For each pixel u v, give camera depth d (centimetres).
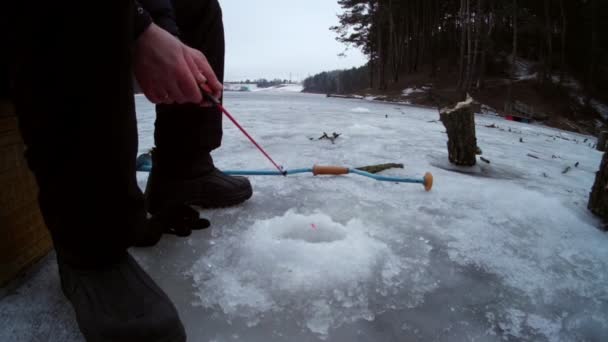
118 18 66
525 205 189
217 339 90
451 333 97
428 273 124
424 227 159
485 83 2303
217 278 114
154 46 79
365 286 114
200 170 159
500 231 159
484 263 132
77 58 65
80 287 86
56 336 87
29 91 67
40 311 95
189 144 151
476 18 2061
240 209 168
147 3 96
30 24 62
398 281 118
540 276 126
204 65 96
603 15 2370
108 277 87
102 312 81
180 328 84
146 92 88
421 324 100
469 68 1955
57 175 74
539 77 2364
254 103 968
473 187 215
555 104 2166
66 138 70
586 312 108
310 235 152
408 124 560
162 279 112
